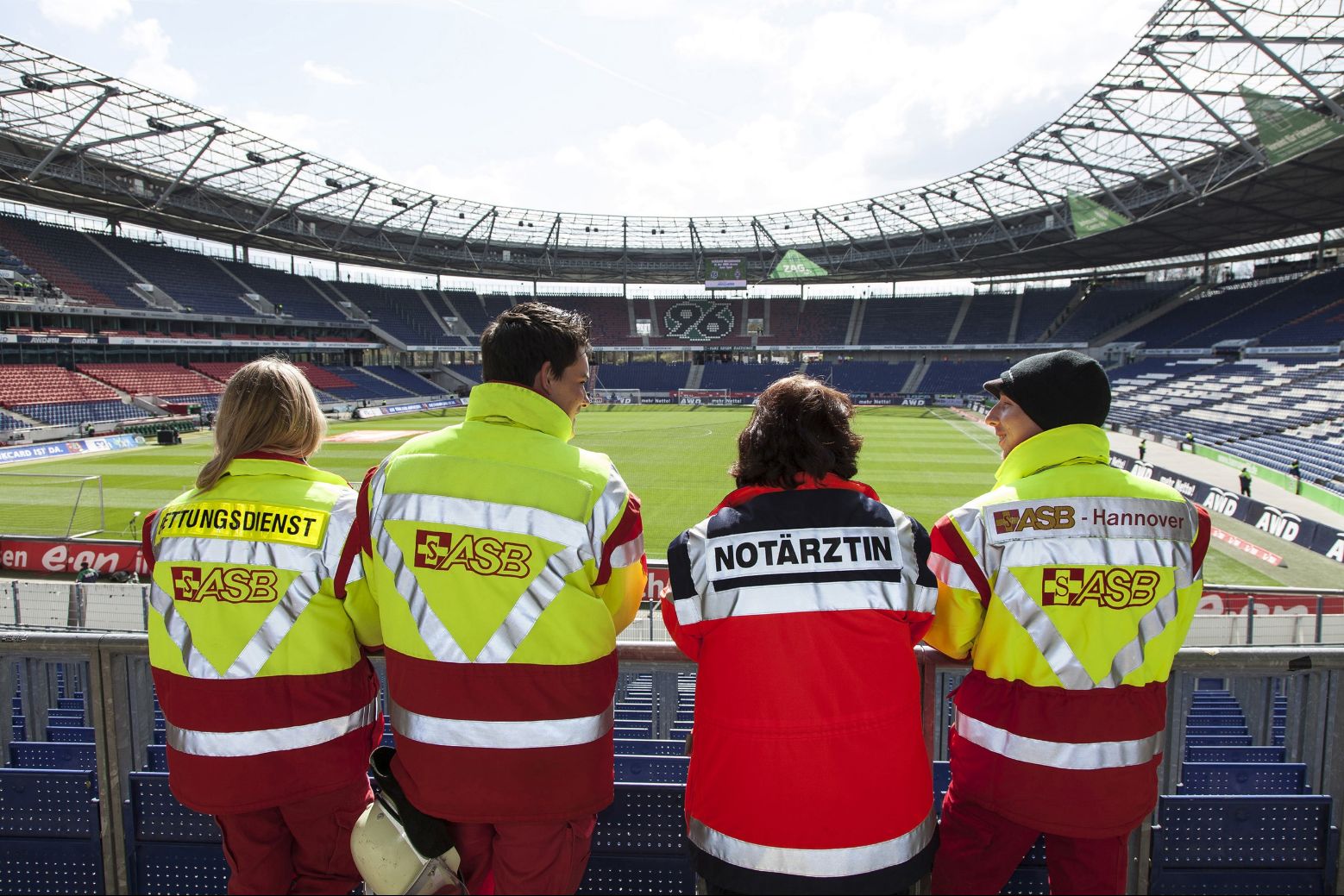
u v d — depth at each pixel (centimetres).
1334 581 1411
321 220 5691
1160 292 6512
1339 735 254
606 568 195
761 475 194
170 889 263
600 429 4184
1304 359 4197
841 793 178
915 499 2156
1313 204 4069
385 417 5119
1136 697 200
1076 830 199
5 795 266
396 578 188
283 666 203
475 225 6581
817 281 7544
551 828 188
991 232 5800
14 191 4234
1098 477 206
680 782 323
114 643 256
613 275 7700
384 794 194
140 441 3416
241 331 5525
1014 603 200
